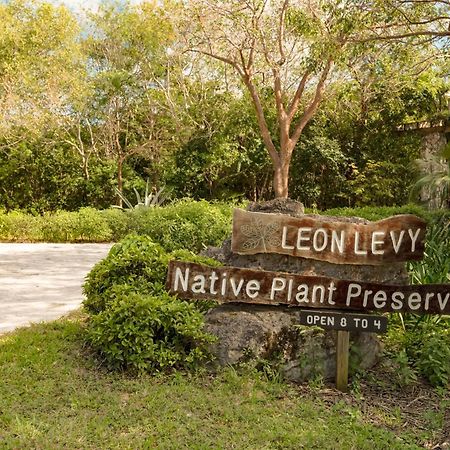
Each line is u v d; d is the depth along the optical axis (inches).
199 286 180.4
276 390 160.6
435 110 776.9
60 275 379.9
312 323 167.0
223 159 836.0
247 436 135.1
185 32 676.7
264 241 183.2
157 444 129.5
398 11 413.4
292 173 818.8
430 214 359.9
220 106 842.2
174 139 848.3
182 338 174.2
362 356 179.3
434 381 172.2
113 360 171.5
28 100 768.9
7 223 654.5
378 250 181.3
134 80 852.6
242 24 631.8
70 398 150.9
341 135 838.5
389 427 146.3
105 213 665.6
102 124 887.7
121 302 173.5
